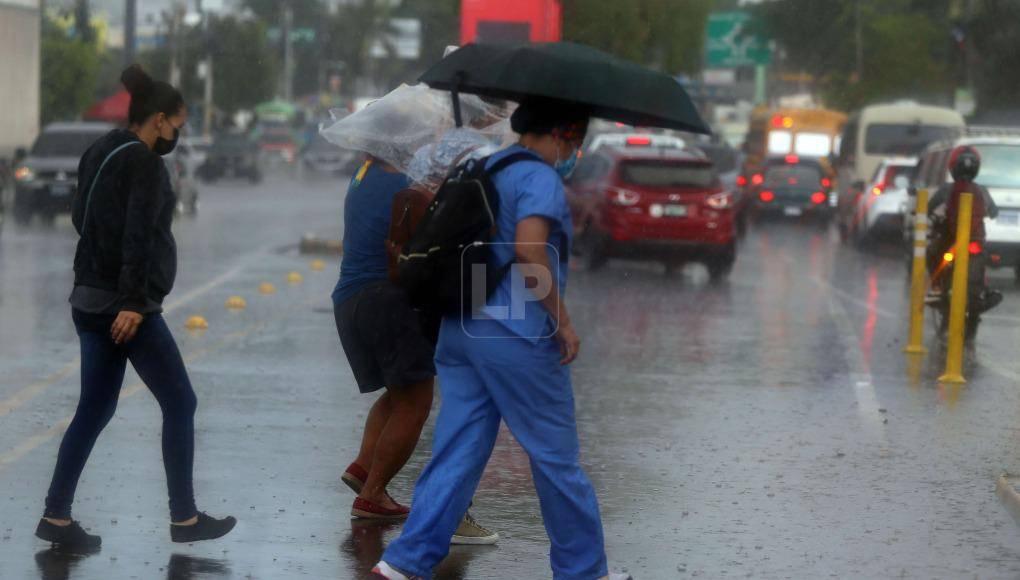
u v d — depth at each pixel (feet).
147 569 65.36
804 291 210.38
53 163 329.31
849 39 591.37
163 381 67.05
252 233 308.40
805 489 84.28
